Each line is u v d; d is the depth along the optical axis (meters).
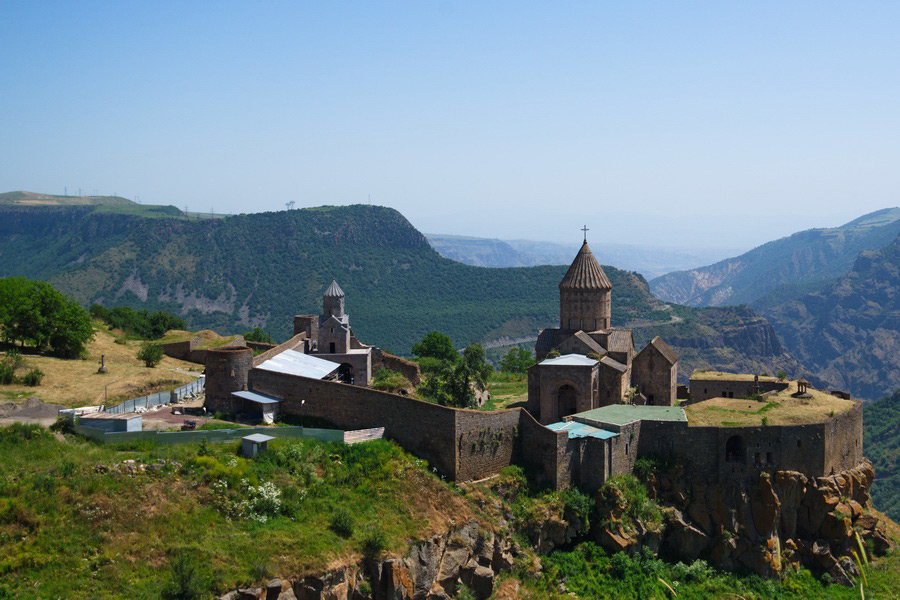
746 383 92.25
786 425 73.56
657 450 73.69
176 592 44.41
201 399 78.50
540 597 61.22
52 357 94.50
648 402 89.69
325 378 80.25
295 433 63.59
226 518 51.41
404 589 52.88
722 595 66.25
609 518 67.94
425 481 61.81
